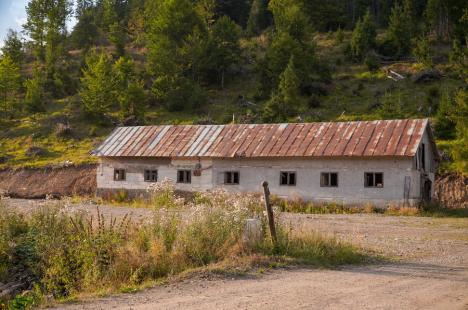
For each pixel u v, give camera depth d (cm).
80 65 7925
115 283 1107
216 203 1561
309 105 5778
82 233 1387
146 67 7194
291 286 1043
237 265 1216
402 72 6575
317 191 3322
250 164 3528
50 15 8938
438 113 4584
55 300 978
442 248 1658
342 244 1466
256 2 9919
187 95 6294
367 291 1009
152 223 1434
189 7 7250
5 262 1421
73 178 4500
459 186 3638
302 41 6931
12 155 5241
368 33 7450
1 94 6481
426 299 952
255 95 6334
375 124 3450
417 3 9250
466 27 7275
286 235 1423
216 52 7006
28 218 1748
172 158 3762
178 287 1035
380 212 3114
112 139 4125
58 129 5788
